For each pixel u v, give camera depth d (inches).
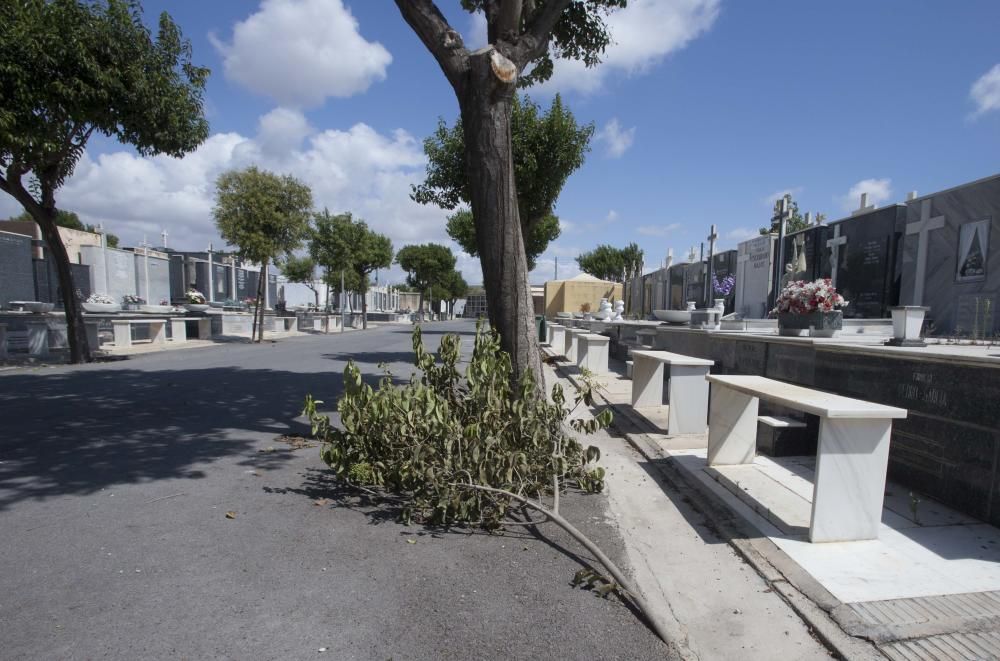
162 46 418.0
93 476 172.1
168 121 416.2
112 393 317.1
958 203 364.5
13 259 773.3
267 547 124.8
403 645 90.1
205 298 1278.3
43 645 87.2
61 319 596.1
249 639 90.4
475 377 165.3
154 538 128.2
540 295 2128.4
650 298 981.2
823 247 496.4
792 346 228.7
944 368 148.3
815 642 94.5
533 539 133.3
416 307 3132.4
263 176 697.0
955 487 144.9
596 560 122.6
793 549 124.9
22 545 123.4
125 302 911.7
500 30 187.8
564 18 252.8
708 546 132.1
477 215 189.8
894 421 167.0
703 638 95.3
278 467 185.0
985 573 113.6
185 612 97.7
